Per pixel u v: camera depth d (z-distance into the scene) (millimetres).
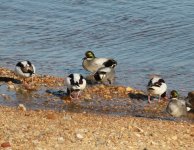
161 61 29312
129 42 32438
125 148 15234
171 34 33406
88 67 27234
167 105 21641
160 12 37000
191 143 16344
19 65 24312
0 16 37844
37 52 30875
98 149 14992
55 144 15172
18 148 14664
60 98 22828
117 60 29531
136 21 35719
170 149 15562
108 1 39188
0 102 22094
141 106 22406
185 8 37594
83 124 17766
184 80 26469
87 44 32312
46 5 39312
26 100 22469
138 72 27562
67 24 35656
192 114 21391
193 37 32844
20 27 35562
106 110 21688
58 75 26812
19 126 16812
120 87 24312
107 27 34906
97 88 24250
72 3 39156
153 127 18312
